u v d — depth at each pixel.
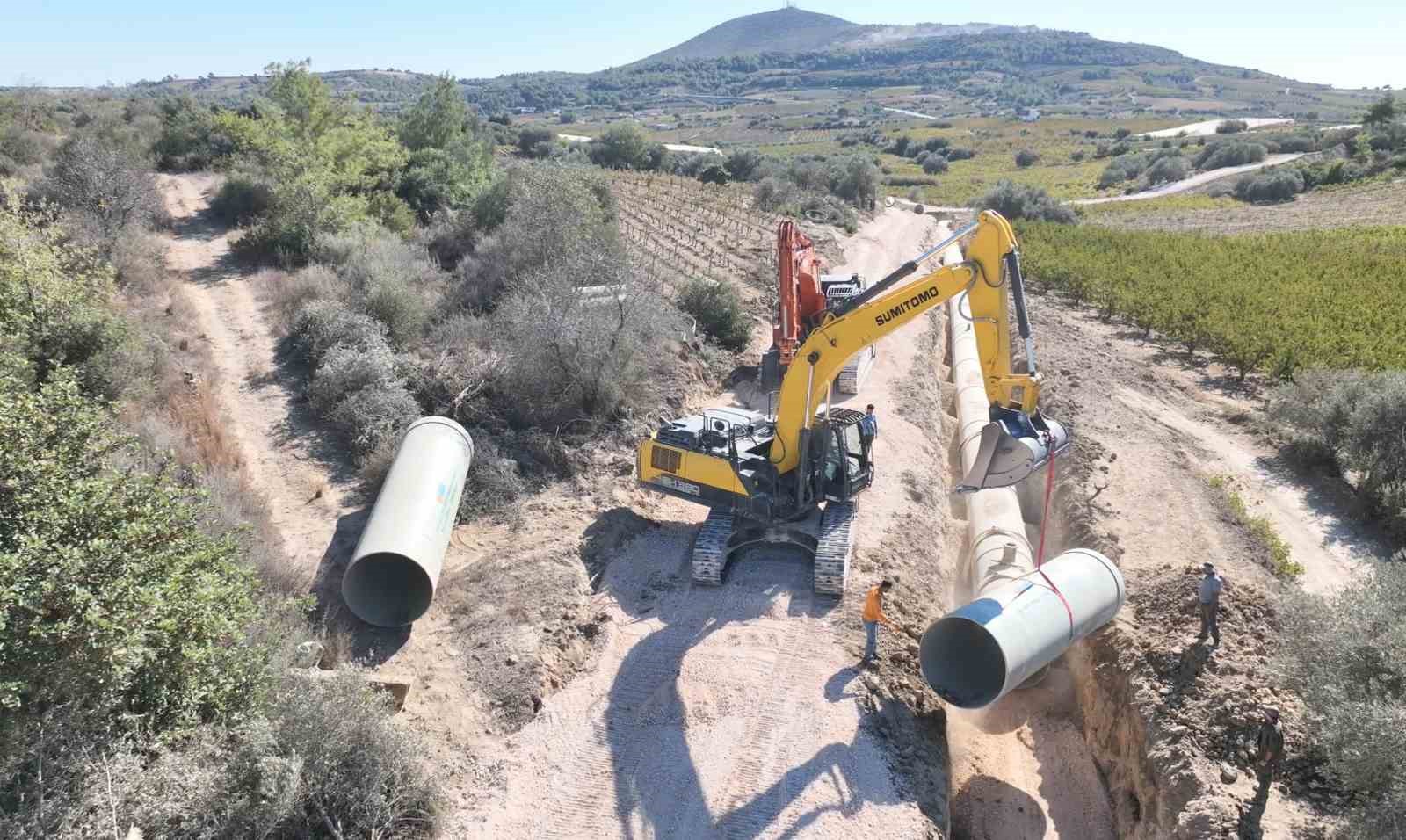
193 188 45.34
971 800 14.02
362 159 41.78
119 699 10.34
